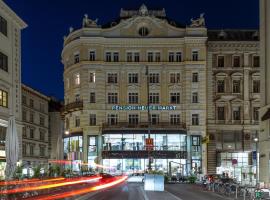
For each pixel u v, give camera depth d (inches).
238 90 3105.3
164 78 3100.4
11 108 1788.9
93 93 3090.6
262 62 1895.9
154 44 3100.4
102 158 3038.9
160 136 3051.2
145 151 3014.3
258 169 2108.8
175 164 3011.8
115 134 3046.3
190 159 3016.7
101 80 3083.2
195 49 3083.2
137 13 3169.3
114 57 3110.2
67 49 3265.3
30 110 3184.1
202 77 3073.3
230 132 3090.6
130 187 1822.1
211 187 1689.2
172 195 1378.0
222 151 3053.6
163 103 3090.6
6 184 928.9
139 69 3102.9
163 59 3100.4
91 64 3078.2
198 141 3046.3
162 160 3009.4
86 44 3088.1
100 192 1499.8
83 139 3065.9
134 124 3065.9
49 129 3794.3
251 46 3097.9
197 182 2433.6
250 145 3065.9
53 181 1219.2
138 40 3085.6
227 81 3105.3
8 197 879.1
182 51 3102.9
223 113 3100.4
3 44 1732.3
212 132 3075.8
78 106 3090.6
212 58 3107.8
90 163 3043.8
